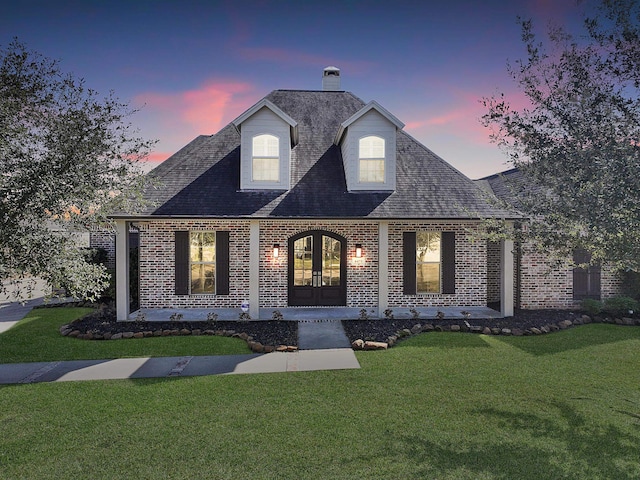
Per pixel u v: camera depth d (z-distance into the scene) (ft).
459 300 41.14
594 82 14.82
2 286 17.30
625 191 12.53
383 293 37.37
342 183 40.91
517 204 17.35
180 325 34.09
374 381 21.38
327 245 41.16
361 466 13.42
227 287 40.11
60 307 44.06
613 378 21.58
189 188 38.52
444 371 22.82
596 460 13.80
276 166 40.04
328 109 49.67
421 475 12.91
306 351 27.17
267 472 13.07
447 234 40.88
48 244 17.25
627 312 36.47
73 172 17.84
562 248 15.69
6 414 17.40
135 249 44.04
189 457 13.97
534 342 28.84
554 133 15.81
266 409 17.89
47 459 13.87
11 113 17.10
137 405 18.33
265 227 40.42
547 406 18.15
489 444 14.85
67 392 19.92
